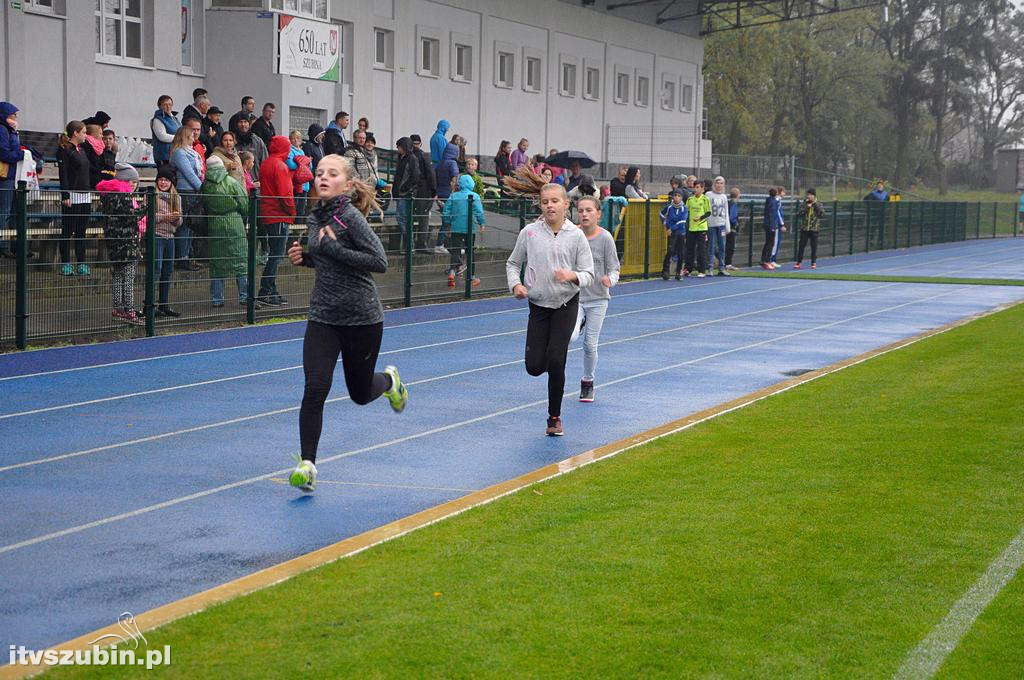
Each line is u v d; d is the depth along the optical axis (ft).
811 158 272.31
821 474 24.29
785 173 180.65
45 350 42.57
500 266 70.74
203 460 26.48
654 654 14.47
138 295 47.37
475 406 33.83
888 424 29.84
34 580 18.15
